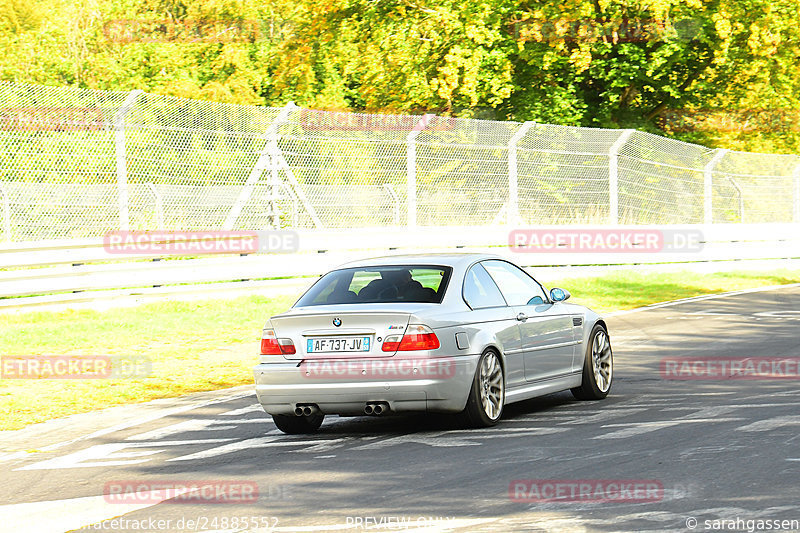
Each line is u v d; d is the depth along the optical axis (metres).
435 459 15.63
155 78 71.69
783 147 79.00
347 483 14.33
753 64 69.69
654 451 15.33
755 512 11.79
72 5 74.44
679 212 56.09
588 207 51.56
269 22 80.88
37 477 15.95
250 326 33.94
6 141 35.03
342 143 42.94
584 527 11.50
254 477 15.11
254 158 40.22
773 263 58.66
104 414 21.72
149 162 37.53
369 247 43.34
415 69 64.25
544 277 48.31
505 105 69.88
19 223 34.91
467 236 46.41
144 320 34.22
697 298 42.53
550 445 16.22
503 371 18.70
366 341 17.69
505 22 67.12
